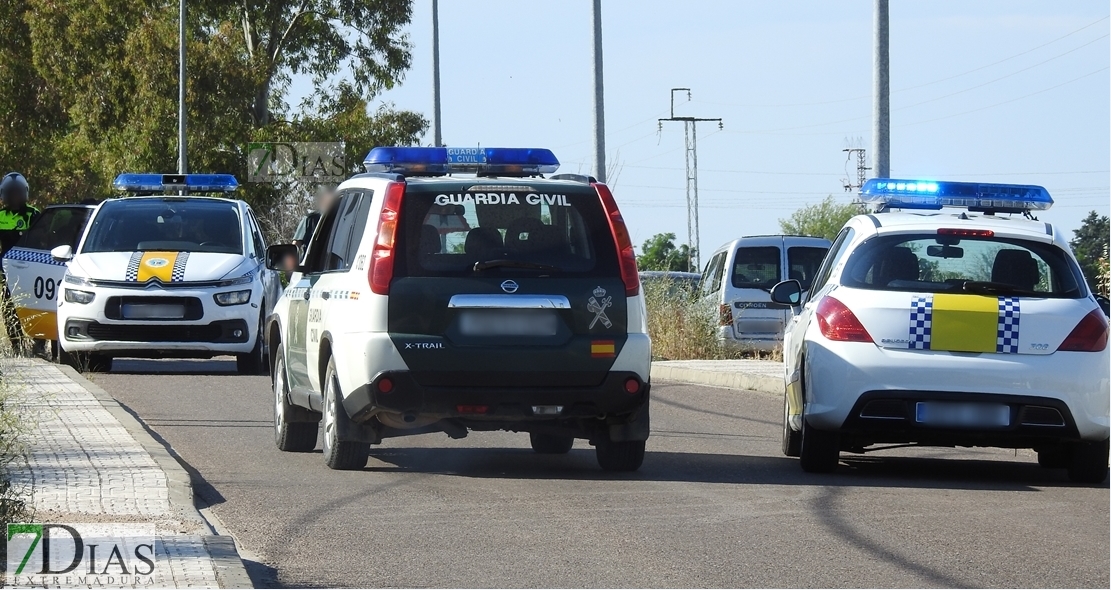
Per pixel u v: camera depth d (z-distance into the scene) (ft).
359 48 284.20
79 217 117.19
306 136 274.98
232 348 101.50
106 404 74.74
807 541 44.65
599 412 56.59
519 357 55.31
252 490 53.78
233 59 270.05
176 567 37.70
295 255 64.18
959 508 51.21
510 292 55.67
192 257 103.35
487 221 56.54
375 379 54.90
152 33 270.26
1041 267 59.31
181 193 134.41
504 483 56.08
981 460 68.18
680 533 45.78
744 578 39.45
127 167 273.75
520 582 38.93
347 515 48.70
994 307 57.26
